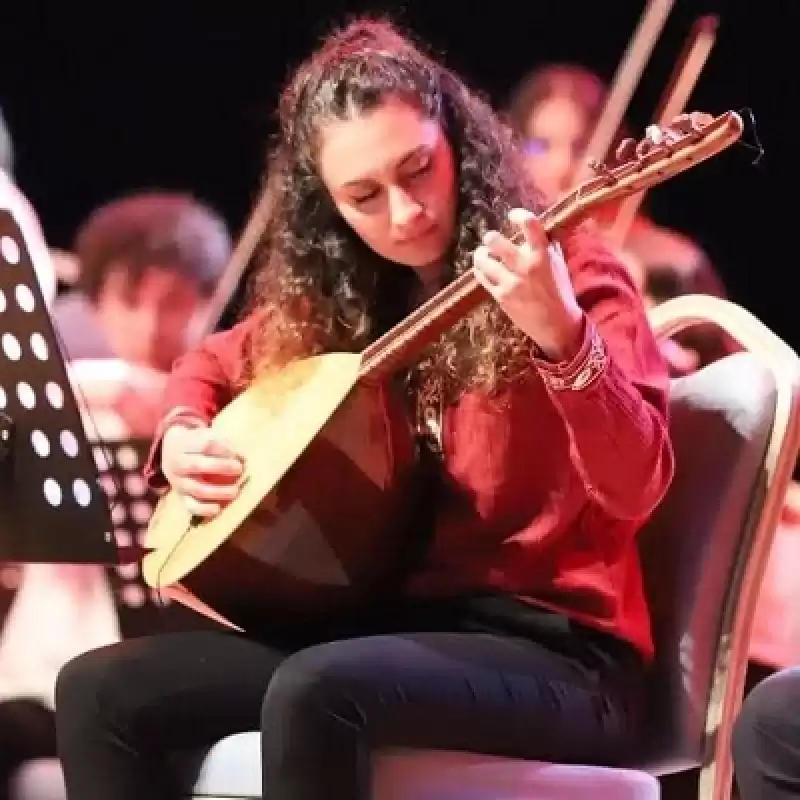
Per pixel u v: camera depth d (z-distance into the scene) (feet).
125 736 17.39
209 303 28.35
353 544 17.60
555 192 27.53
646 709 18.35
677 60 27.58
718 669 18.15
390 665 15.74
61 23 28.66
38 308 17.69
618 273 17.71
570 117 27.63
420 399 17.97
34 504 18.34
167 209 28.45
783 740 14.80
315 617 18.35
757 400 18.12
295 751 15.30
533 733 16.37
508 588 17.44
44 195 28.48
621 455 15.47
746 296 27.55
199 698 17.53
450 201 18.07
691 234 27.48
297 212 20.02
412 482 17.66
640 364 16.67
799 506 26.76
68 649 27.96
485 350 17.22
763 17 27.53
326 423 17.20
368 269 19.80
